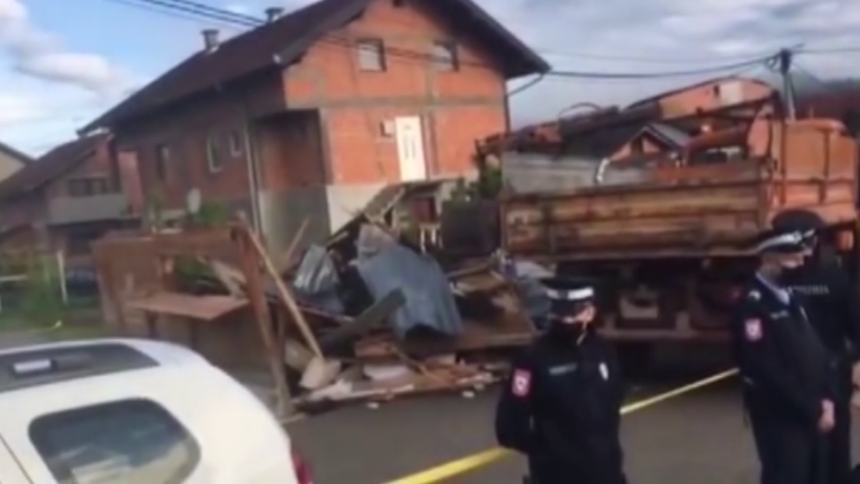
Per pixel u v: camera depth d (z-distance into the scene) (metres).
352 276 11.80
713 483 6.15
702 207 8.61
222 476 2.84
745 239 8.33
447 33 28.84
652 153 11.16
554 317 4.02
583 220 9.61
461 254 13.86
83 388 2.76
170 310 10.69
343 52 26.62
